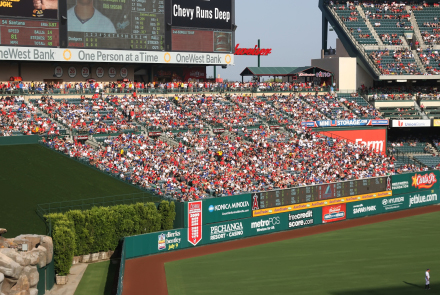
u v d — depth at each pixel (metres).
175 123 65.06
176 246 46.81
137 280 38.28
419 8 97.25
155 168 54.81
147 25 67.25
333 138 74.94
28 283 32.34
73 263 41.84
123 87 68.38
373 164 71.25
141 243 44.22
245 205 51.78
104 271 40.19
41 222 40.84
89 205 45.06
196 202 48.09
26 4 58.88
